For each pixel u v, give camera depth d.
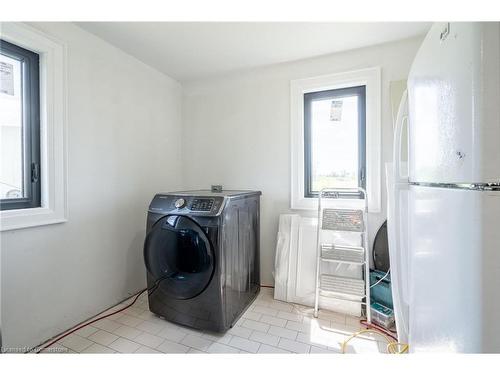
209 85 2.56
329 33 1.74
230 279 1.61
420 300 0.82
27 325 1.39
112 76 1.90
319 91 2.17
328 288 1.82
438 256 0.67
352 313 1.79
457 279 0.57
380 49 1.92
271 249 2.32
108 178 1.88
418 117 0.83
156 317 1.76
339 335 1.55
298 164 2.21
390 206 1.31
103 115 1.83
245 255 1.86
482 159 0.50
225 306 1.54
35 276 1.43
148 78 2.25
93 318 1.74
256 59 2.13
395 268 1.20
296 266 2.02
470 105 0.52
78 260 1.66
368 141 1.97
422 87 0.79
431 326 0.72
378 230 1.95
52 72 1.49
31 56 1.44
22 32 1.35
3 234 1.30
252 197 2.00
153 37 1.79
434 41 0.70
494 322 0.50
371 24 1.64
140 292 2.12
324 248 1.88
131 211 2.08
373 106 1.94
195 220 1.52
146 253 1.71
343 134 2.13
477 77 0.50
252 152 2.40
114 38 1.80
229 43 1.87
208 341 1.49
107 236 1.87
